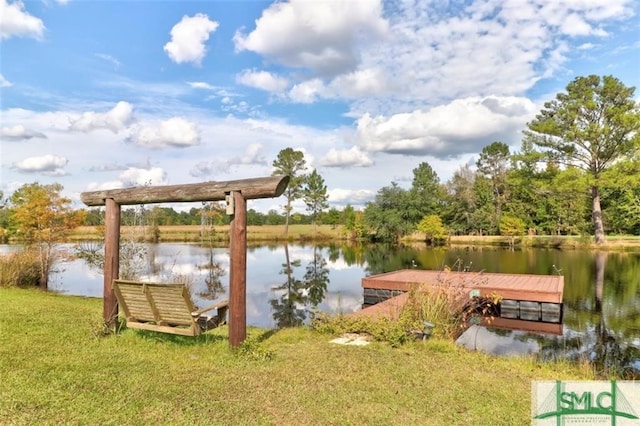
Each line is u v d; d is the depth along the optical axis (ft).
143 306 16.89
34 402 11.01
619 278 51.39
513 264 68.64
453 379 13.88
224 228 152.76
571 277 52.90
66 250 55.57
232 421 10.37
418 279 39.27
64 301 30.58
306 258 89.40
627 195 110.22
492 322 29.86
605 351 23.11
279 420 10.50
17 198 56.08
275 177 15.64
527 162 105.19
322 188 173.37
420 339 19.33
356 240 154.40
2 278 45.85
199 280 53.83
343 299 41.45
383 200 144.05
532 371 15.83
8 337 17.43
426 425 10.37
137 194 17.99
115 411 10.69
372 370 14.61
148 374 13.64
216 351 16.51
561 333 27.07
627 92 93.81
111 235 18.69
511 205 132.87
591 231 121.49
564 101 100.58
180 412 10.78
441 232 126.41
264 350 15.97
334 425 10.29
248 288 48.91
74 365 14.23
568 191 100.63
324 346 18.06
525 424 10.62
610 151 97.14
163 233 144.05
